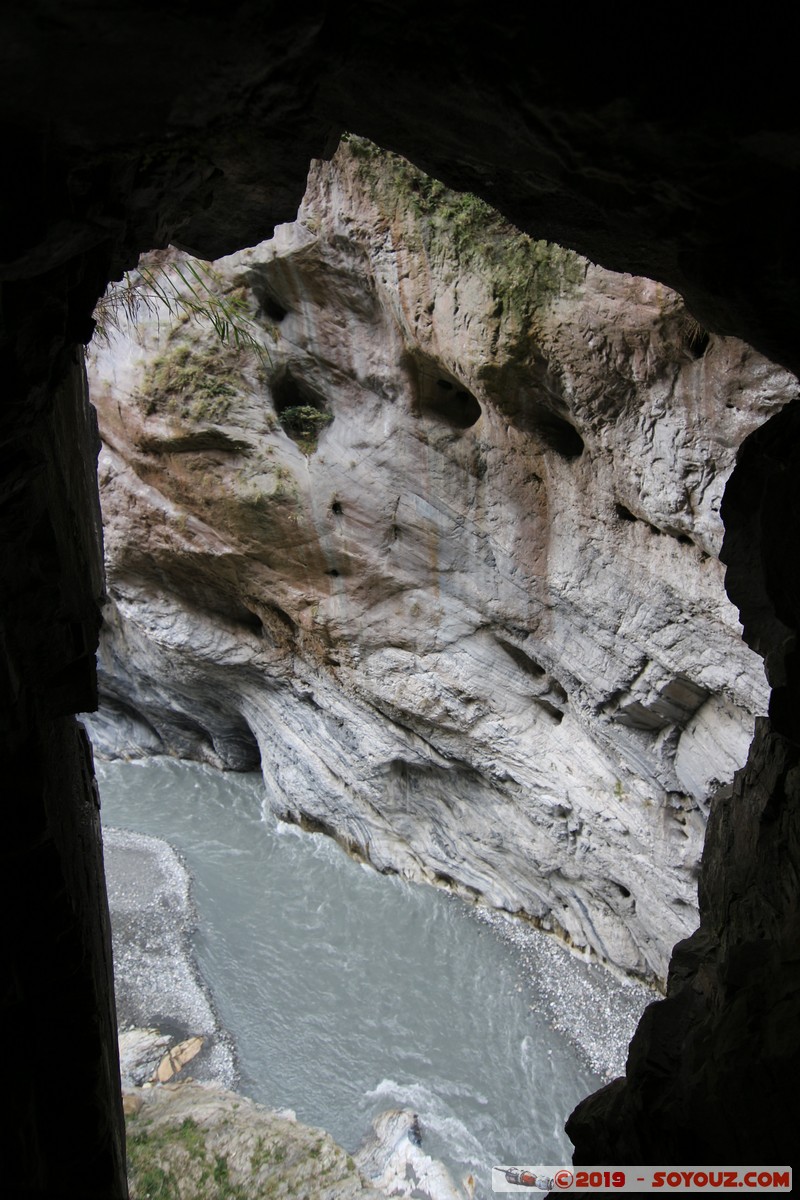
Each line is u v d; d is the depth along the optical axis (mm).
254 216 3840
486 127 2998
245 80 2707
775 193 3035
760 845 4555
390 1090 10938
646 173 3061
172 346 11820
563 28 2525
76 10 2205
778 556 4172
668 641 9531
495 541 11078
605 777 11391
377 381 11250
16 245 2701
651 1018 4664
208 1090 9898
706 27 2469
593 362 8422
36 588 3566
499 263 8734
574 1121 5094
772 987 3803
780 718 4336
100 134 2732
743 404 7637
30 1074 3309
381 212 9562
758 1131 3408
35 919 3434
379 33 2637
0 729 3270
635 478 8828
